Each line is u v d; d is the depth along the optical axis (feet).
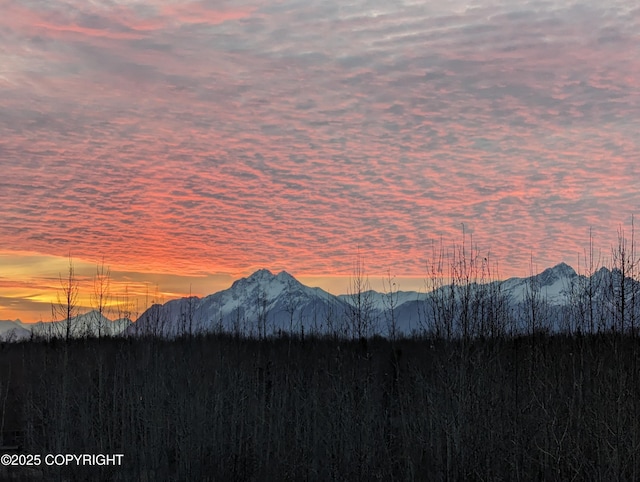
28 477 86.63
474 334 77.71
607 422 68.90
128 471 89.56
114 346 115.03
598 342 79.87
